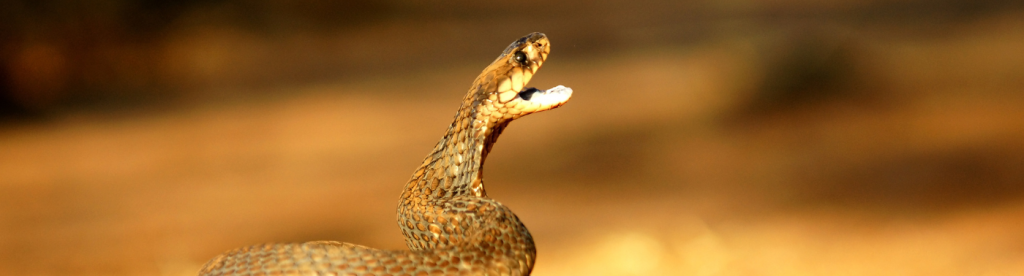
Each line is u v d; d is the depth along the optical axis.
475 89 2.63
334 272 2.55
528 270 2.57
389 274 2.55
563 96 2.64
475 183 2.63
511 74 2.63
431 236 2.61
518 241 2.58
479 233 2.58
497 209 2.59
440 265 2.56
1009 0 13.88
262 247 2.56
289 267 2.55
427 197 2.63
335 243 2.58
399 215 2.63
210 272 2.56
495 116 2.63
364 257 2.55
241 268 2.56
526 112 2.64
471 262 2.56
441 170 2.63
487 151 2.65
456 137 2.63
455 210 2.60
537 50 2.64
